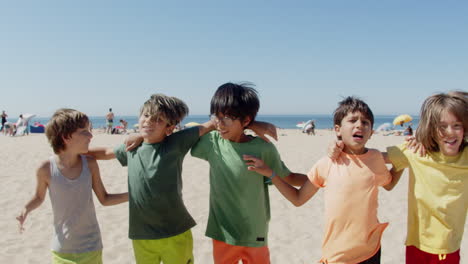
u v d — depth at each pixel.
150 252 2.33
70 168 2.30
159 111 2.26
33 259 3.54
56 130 2.21
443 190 2.15
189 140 2.40
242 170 2.28
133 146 2.35
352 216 2.07
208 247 3.83
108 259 3.53
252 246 2.31
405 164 2.30
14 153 10.67
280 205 5.41
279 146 14.64
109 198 2.58
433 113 2.13
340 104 2.20
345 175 2.11
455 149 2.13
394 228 4.36
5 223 4.51
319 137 22.19
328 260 2.12
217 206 2.37
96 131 28.38
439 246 2.15
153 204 2.28
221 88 2.27
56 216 2.28
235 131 2.28
